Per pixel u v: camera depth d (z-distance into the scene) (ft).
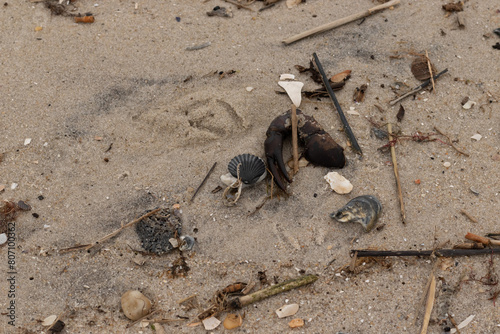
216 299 5.35
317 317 5.32
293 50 6.17
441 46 6.16
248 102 5.91
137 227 5.54
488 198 5.60
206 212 5.58
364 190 5.62
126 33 6.26
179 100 5.94
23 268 5.45
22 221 5.57
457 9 6.32
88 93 5.98
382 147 5.74
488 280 5.39
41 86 6.01
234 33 6.26
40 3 6.41
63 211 5.59
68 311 5.36
